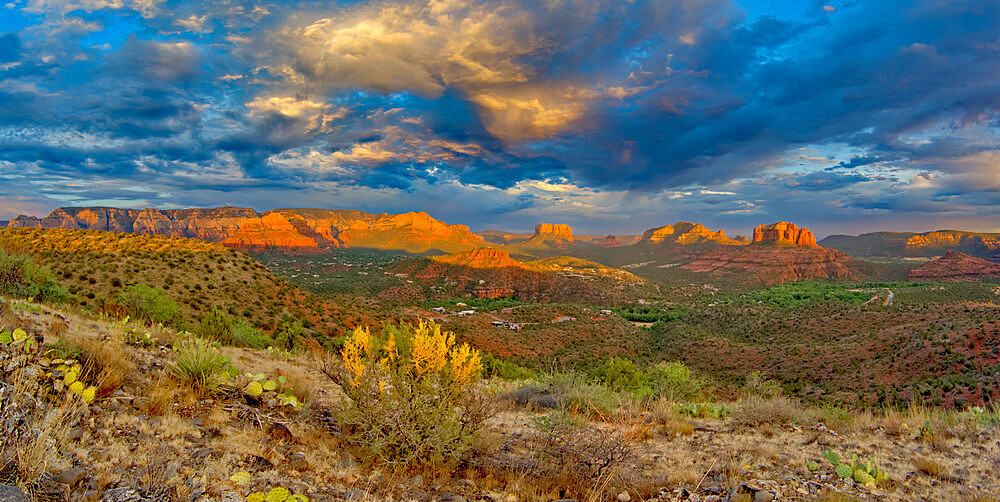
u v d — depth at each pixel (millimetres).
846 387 46250
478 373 6219
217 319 14680
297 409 6867
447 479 5379
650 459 6738
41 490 3066
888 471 6105
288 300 44594
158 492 3439
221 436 5082
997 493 5230
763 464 6375
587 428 7344
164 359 7637
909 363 46219
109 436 4242
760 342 76938
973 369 39906
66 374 4887
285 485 4195
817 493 5230
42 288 13797
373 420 5609
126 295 15844
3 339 5152
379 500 4398
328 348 26281
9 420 3588
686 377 13859
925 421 8367
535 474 5625
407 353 6203
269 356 12578
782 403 9617
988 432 7742
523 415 9727
